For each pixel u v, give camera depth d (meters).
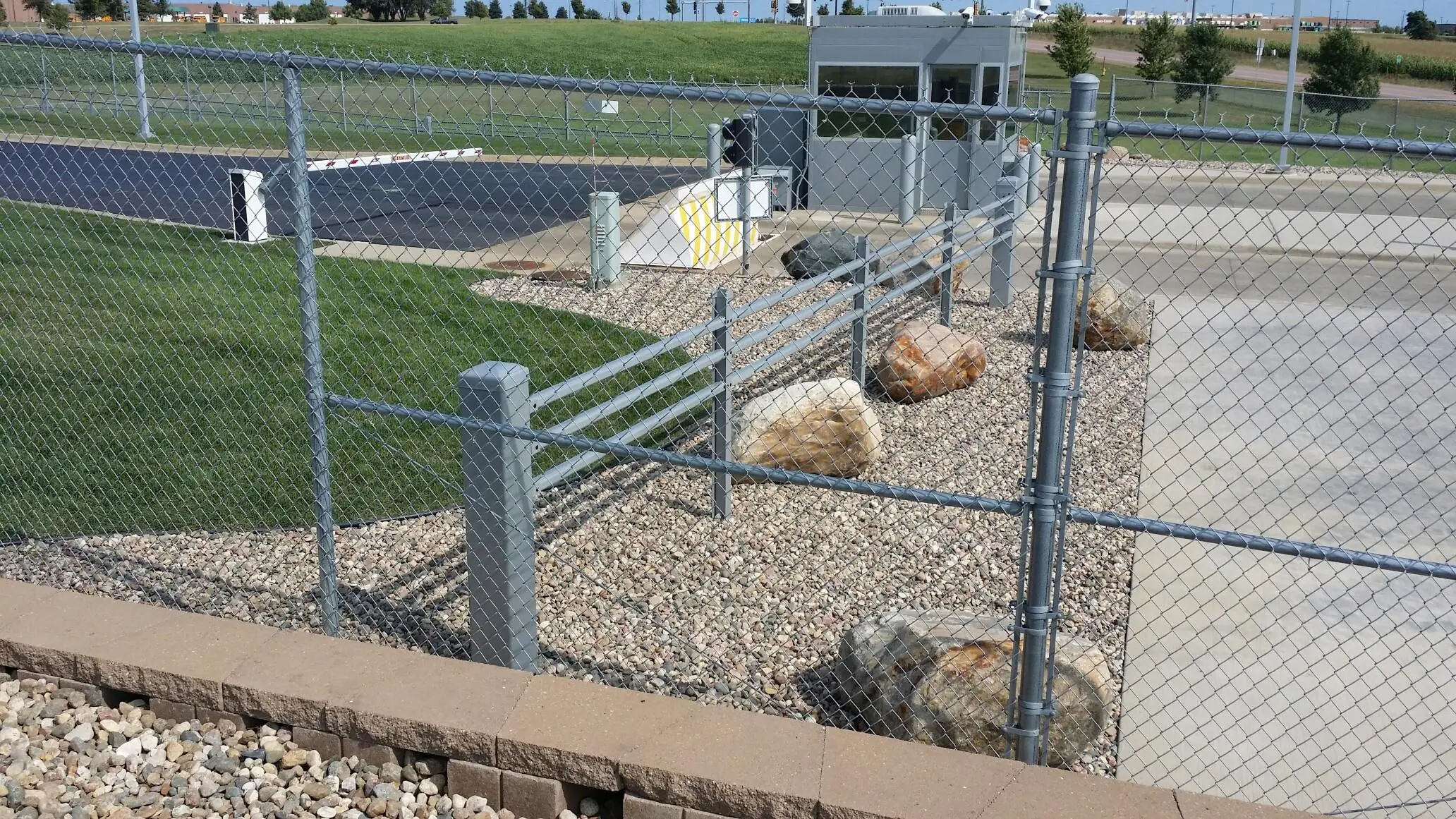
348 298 10.44
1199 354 9.50
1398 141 2.86
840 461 6.43
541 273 11.93
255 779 3.45
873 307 7.70
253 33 69.50
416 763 3.50
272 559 5.24
